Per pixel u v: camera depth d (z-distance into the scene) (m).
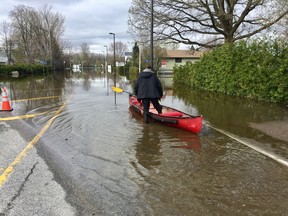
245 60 12.42
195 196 3.65
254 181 4.13
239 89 13.44
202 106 11.04
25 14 51.84
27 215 3.11
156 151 5.43
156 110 8.39
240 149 5.62
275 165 4.77
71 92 16.27
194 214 3.23
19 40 51.84
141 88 7.76
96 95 14.69
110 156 5.10
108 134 6.65
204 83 17.84
